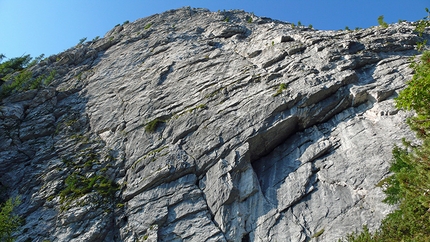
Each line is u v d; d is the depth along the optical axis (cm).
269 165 2930
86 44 5519
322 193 2553
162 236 2453
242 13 6069
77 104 3969
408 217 1762
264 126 2958
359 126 2900
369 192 2408
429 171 1625
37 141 3431
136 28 5784
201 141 3025
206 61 4097
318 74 3338
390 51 3622
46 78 4444
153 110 3538
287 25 5134
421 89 1608
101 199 2741
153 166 2912
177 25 5594
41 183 2939
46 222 2597
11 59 5334
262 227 2447
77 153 3234
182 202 2634
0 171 3095
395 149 2311
